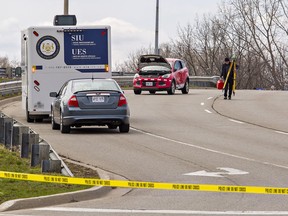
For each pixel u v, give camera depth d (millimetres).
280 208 24984
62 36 58812
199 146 43812
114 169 34656
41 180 27625
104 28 59031
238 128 55094
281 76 175875
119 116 49781
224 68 84438
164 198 27250
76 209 25031
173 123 58594
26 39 60219
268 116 65125
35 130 53281
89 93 49531
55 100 53500
